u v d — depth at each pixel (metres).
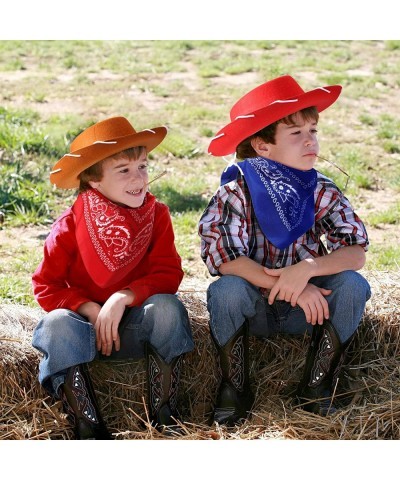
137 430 3.71
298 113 3.79
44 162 7.45
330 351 3.73
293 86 3.91
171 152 7.94
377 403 3.79
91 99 9.70
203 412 3.91
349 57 11.84
